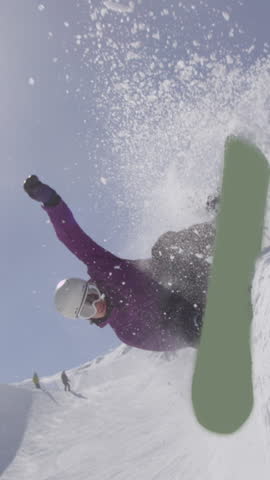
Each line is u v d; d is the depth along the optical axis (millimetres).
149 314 2115
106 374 22703
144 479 4004
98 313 2188
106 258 2154
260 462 1534
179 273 2090
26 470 7758
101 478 5172
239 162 2164
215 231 2016
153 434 5969
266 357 1376
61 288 2213
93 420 10297
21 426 12234
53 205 2070
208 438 2814
